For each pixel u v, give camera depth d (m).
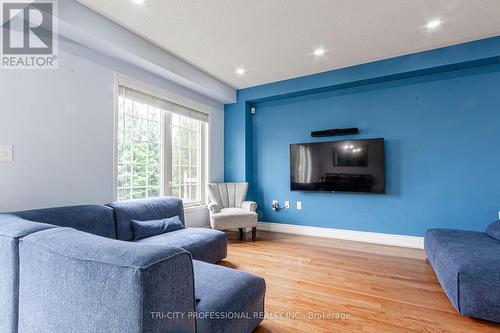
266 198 4.47
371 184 3.54
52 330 0.91
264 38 2.77
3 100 1.95
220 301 1.26
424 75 3.33
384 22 2.46
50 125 2.21
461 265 1.77
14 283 1.06
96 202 2.55
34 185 2.11
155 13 2.33
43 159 2.17
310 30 2.60
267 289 2.16
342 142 3.74
